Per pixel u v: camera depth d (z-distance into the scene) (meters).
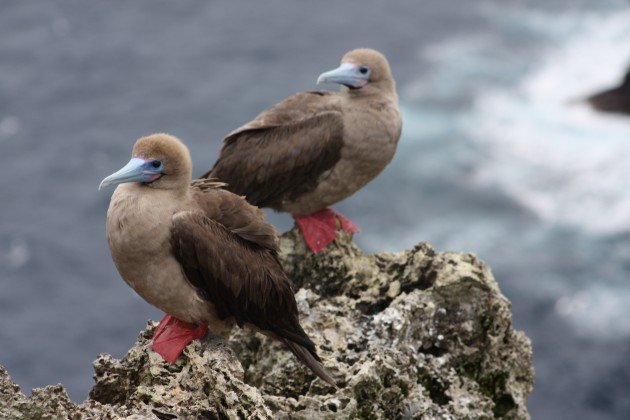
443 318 14.42
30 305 43.88
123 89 61.75
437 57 65.50
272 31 67.25
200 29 67.81
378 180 53.00
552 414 36.72
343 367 12.92
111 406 11.02
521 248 48.75
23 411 10.08
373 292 14.91
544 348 41.19
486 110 60.12
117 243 12.34
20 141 56.66
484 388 14.44
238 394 11.45
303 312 13.93
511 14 70.38
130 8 70.69
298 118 16.59
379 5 70.56
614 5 71.25
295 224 16.34
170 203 12.45
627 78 62.06
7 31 68.44
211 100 60.25
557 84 62.72
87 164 54.81
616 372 39.41
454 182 53.41
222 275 12.52
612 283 46.00
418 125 58.62
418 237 49.22
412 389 13.14
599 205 51.94
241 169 16.48
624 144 57.00
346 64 16.52
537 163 55.41
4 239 48.00
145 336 13.06
